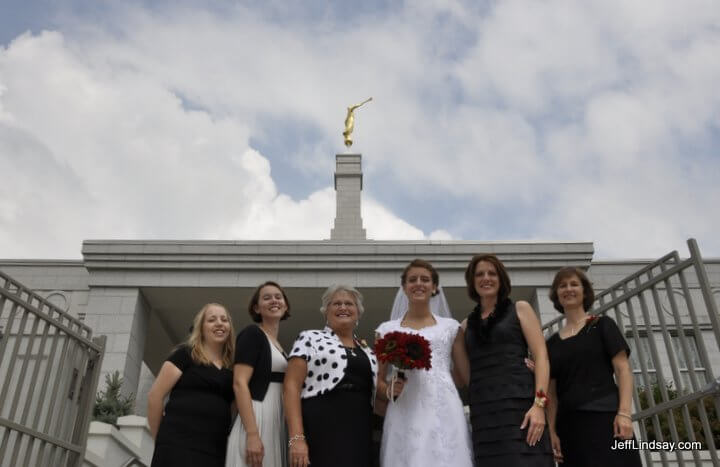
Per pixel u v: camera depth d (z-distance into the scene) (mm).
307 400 3785
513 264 11250
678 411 7117
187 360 4094
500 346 3828
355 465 3588
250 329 4059
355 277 11305
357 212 21062
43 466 5387
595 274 11859
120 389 10211
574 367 3955
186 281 11336
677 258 4043
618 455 3641
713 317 3643
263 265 11359
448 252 11312
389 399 3938
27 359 4359
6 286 4258
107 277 11375
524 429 3535
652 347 4211
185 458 3725
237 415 3959
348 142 23062
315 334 4004
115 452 6582
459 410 3762
